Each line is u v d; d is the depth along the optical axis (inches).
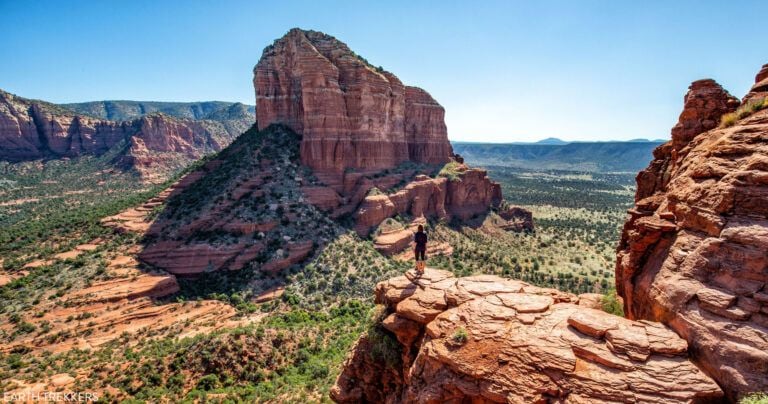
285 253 2694.4
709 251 499.5
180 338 1930.4
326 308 2383.1
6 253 2856.8
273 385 1493.6
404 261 3046.3
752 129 538.6
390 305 793.6
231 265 2559.1
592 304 725.9
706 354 449.7
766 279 445.1
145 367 1577.3
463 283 746.2
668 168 822.5
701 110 764.0
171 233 2738.7
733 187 498.3
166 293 2365.9
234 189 2992.1
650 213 729.0
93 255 2632.9
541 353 513.0
